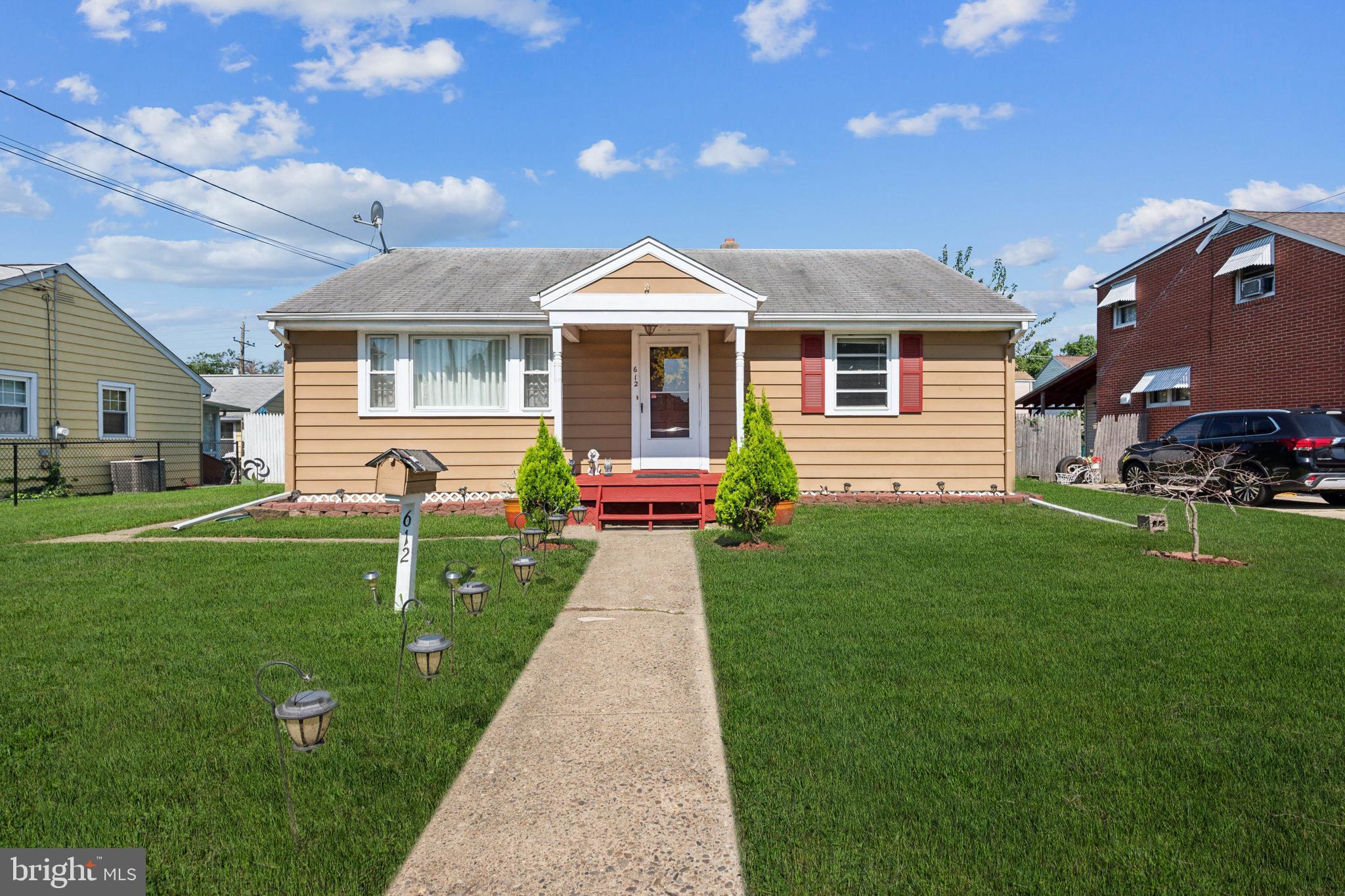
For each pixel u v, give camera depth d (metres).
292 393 12.48
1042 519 10.95
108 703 4.16
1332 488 13.07
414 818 3.08
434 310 12.26
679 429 12.58
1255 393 18.48
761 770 3.42
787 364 12.80
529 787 3.37
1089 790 3.19
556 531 9.24
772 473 8.73
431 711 4.07
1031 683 4.41
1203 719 3.88
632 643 5.43
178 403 22.16
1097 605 6.15
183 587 6.86
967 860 2.74
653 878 2.72
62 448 17.80
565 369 12.61
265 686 4.40
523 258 15.32
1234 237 19.27
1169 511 12.33
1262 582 6.96
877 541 9.12
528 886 2.68
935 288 13.83
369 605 6.21
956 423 12.89
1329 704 4.07
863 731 3.77
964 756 3.50
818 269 14.95
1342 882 2.60
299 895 2.60
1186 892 2.56
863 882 2.64
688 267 11.10
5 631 5.46
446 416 12.61
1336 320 16.20
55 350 17.67
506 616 5.91
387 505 12.05
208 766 3.46
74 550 8.77
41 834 2.93
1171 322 21.67
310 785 3.30
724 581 7.09
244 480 23.44
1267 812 3.02
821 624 5.65
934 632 5.41
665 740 3.84
